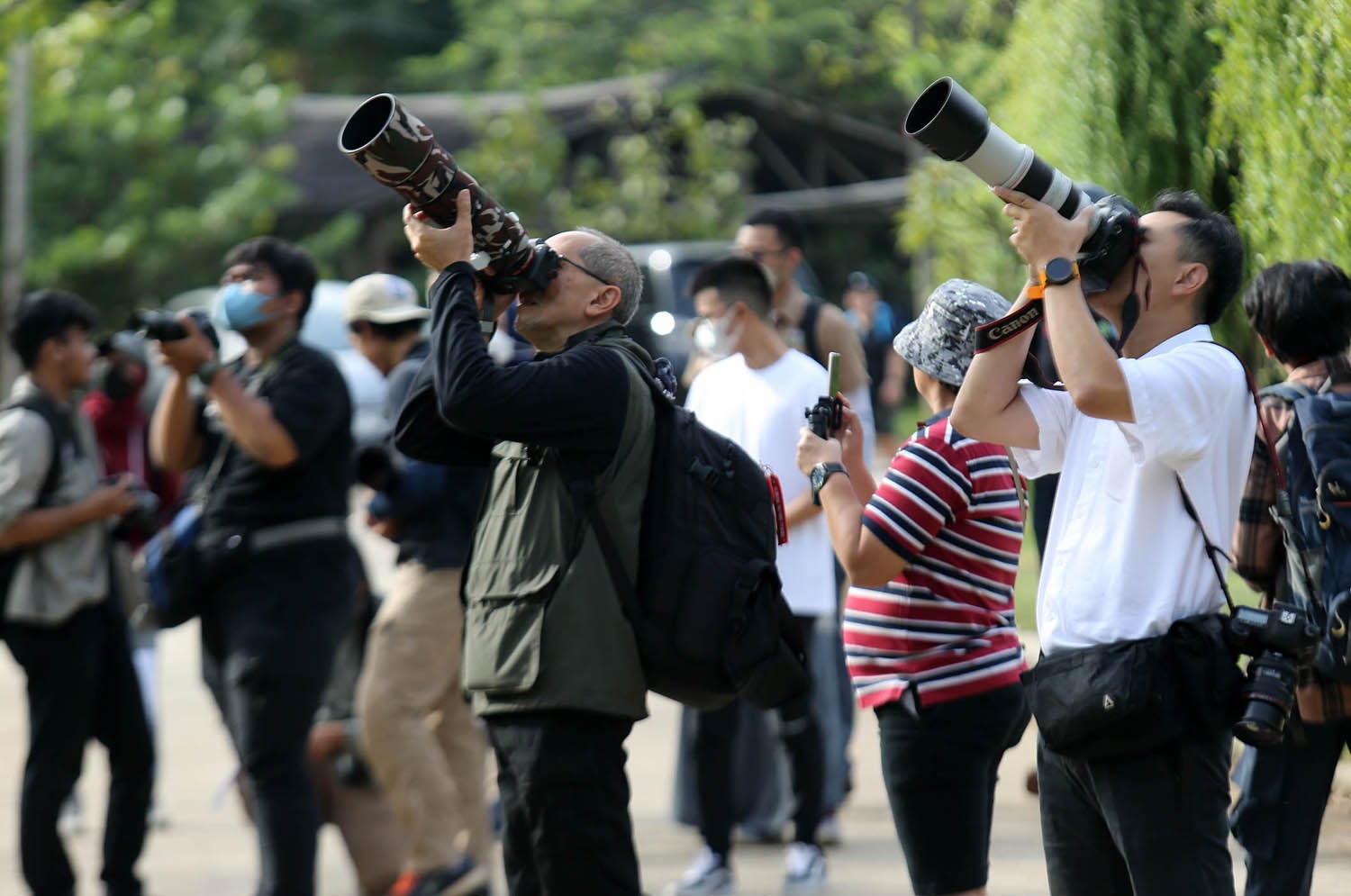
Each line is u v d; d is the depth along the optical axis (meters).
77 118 52.22
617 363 8.98
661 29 69.25
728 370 14.06
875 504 9.26
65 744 12.92
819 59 64.44
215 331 12.26
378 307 14.19
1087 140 15.74
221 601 12.24
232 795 17.97
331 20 83.50
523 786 8.97
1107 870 8.18
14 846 15.86
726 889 13.65
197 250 53.84
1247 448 7.85
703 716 13.62
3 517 12.54
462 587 9.40
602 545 8.86
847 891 14.04
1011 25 19.30
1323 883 13.11
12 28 35.62
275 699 11.98
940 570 9.55
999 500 9.48
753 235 15.59
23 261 49.28
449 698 13.96
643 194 58.41
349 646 14.33
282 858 11.88
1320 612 9.51
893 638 9.63
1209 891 7.63
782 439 13.66
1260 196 12.75
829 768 15.37
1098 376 7.37
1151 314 7.84
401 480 13.12
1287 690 7.59
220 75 70.75
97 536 13.06
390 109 8.26
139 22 54.62
